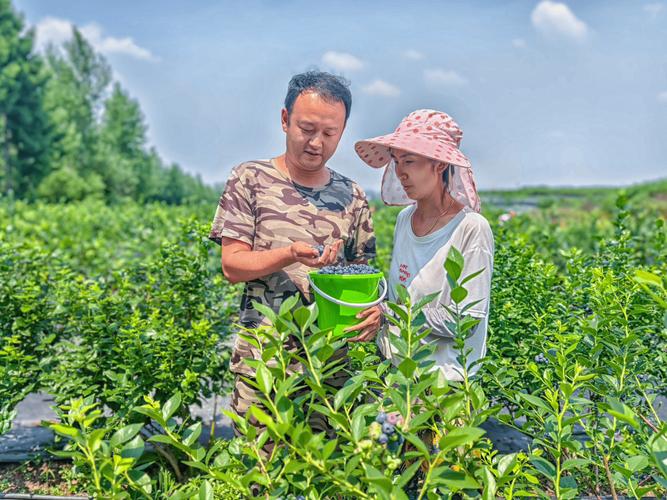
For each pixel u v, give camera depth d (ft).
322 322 7.98
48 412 16.85
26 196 159.33
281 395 5.71
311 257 7.76
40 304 13.70
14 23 164.45
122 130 226.38
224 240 8.86
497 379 7.54
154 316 12.66
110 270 25.86
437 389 5.65
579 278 12.23
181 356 12.43
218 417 15.76
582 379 6.48
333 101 8.25
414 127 8.58
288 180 9.05
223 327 13.65
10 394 12.09
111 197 194.29
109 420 11.46
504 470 6.17
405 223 9.35
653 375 10.50
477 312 8.17
